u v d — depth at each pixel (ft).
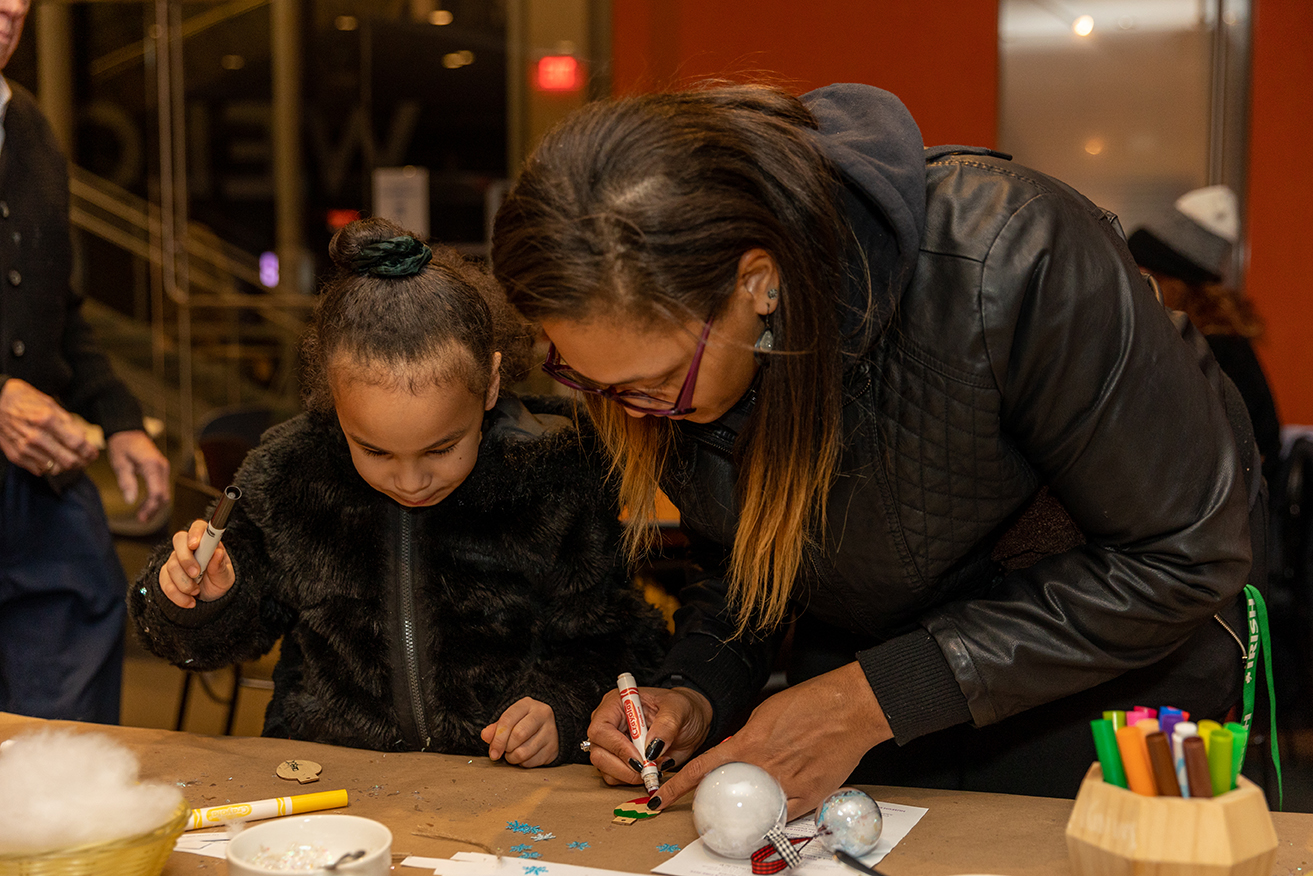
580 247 2.75
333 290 4.08
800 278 2.93
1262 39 14.70
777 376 3.07
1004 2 15.11
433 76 16.26
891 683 3.29
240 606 4.43
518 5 15.85
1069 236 3.13
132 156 16.99
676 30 15.20
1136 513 3.17
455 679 4.51
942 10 14.88
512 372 4.51
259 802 3.30
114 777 2.80
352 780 3.66
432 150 16.49
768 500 3.30
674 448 3.85
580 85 15.79
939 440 3.29
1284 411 15.20
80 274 6.93
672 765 3.70
